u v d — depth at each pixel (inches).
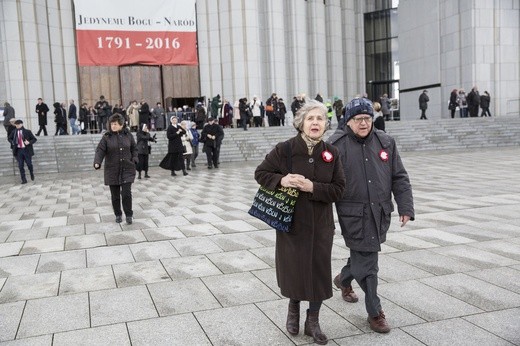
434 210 321.7
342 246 239.6
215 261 219.6
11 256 236.2
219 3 1146.0
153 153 772.0
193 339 143.9
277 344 139.9
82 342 143.6
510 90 1131.9
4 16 959.0
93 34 1045.2
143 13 1074.7
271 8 1190.3
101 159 295.1
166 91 1141.1
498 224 276.5
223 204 369.7
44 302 175.3
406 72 1337.4
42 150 736.3
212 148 665.6
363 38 1582.2
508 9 1121.4
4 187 548.4
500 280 186.2
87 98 1083.9
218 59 1154.0
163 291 183.5
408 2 1309.1
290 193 134.5
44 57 1013.2
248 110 928.3
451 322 150.9
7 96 973.2
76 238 270.1
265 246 242.8
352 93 1519.4
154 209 356.5
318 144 139.0
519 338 138.7
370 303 145.9
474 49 1108.5
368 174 147.3
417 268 203.2
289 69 1266.0
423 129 922.7
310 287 135.3
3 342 144.4
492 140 893.2
